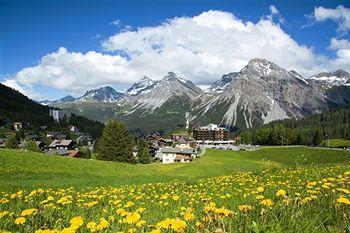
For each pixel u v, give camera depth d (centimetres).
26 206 1141
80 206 1051
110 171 5706
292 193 945
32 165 5097
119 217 800
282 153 14200
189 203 965
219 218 584
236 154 15625
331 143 17938
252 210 688
